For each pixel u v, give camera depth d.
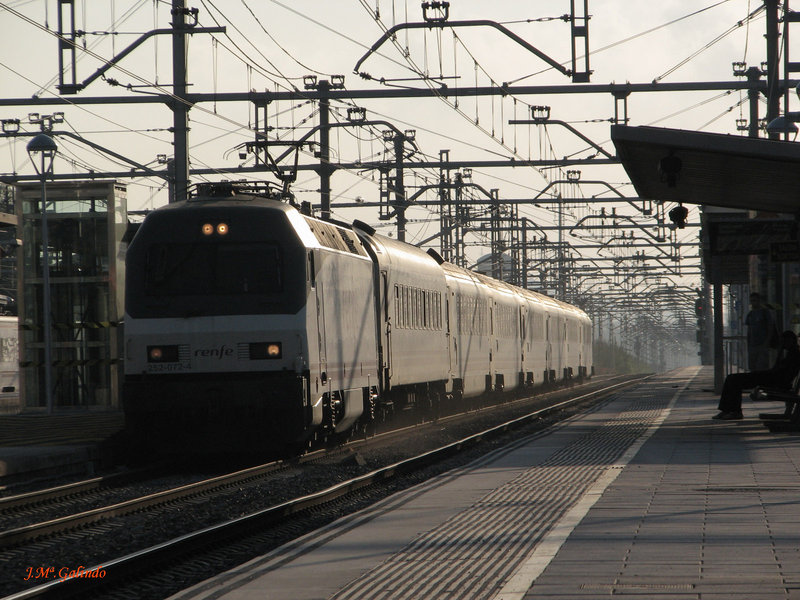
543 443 74.38
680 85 102.44
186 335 66.50
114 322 86.94
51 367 85.62
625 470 55.28
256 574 30.94
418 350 98.69
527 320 166.00
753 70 127.38
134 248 67.69
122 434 71.62
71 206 88.06
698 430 81.38
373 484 59.34
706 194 83.44
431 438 93.31
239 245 67.00
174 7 92.69
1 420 78.88
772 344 94.69
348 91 101.00
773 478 49.91
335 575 30.42
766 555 30.94
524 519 39.69
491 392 138.75
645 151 66.38
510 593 26.67
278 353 65.94
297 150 81.94
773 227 95.44
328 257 72.25
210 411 65.44
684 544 32.97
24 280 88.81
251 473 63.88
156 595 33.78
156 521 47.31
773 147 61.91
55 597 31.62
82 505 53.56
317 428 70.38
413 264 98.94
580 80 99.56
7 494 57.12
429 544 34.94
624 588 26.91
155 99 94.75
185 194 93.56
